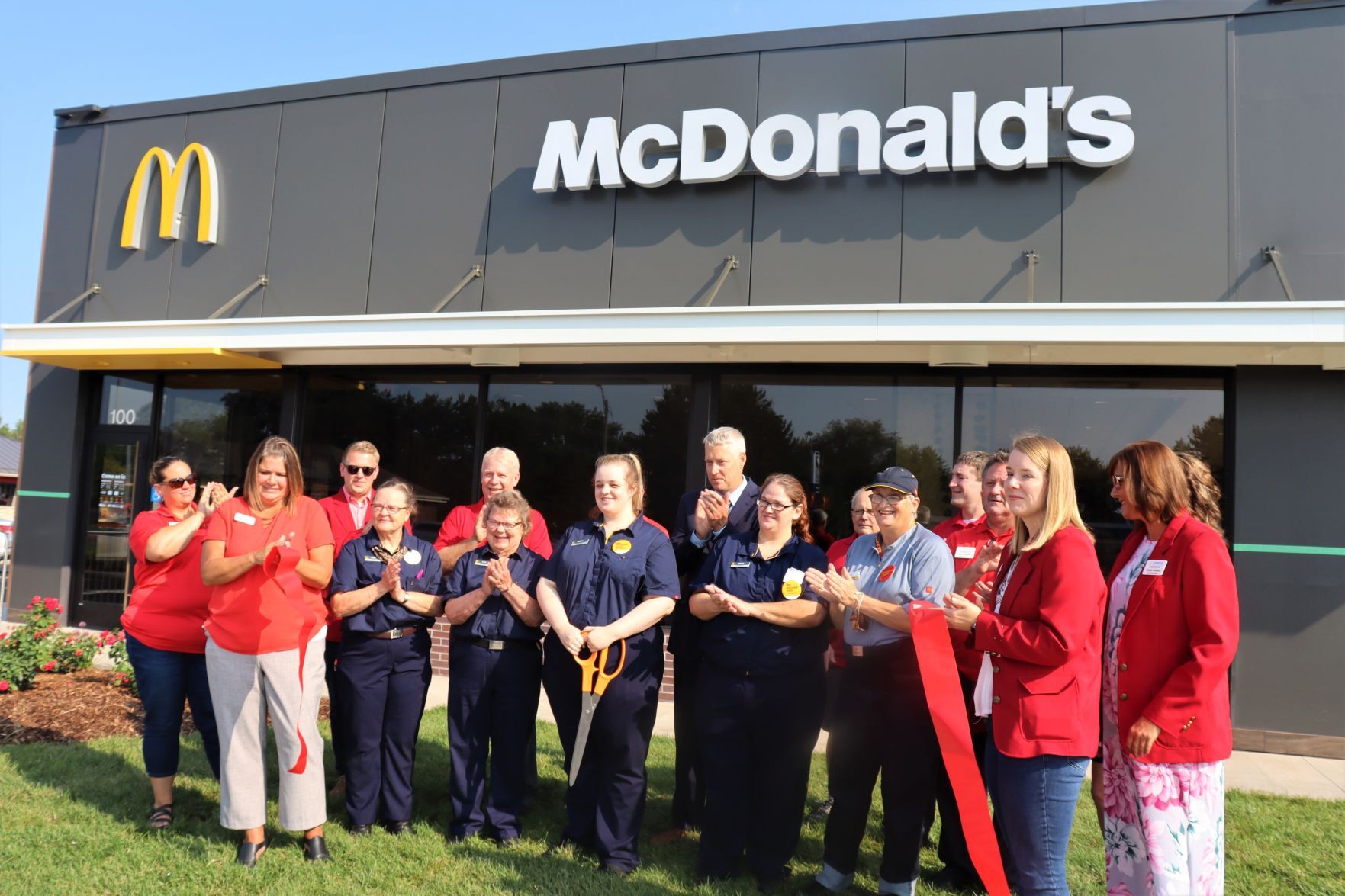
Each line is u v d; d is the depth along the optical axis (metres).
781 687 3.71
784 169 7.65
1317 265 6.76
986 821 3.07
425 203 8.81
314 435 9.23
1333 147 6.81
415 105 8.95
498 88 8.70
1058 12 7.38
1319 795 5.40
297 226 9.23
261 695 3.85
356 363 8.91
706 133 8.07
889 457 7.66
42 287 10.16
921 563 3.55
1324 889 3.74
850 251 7.62
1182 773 2.75
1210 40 7.09
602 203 8.27
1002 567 3.19
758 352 7.44
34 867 3.64
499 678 4.12
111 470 10.05
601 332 7.36
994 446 7.45
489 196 8.61
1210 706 2.75
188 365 9.42
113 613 9.85
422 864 3.82
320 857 3.84
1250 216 6.91
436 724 6.24
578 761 3.67
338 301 9.00
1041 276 7.21
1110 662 3.07
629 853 3.85
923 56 7.64
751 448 7.92
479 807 4.16
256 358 8.85
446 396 8.84
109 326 8.85
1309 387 6.78
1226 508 7.00
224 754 3.81
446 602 4.26
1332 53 6.87
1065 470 2.98
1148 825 2.78
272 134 9.41
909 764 3.53
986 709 3.05
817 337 6.89
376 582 4.20
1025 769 2.81
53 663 6.59
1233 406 6.97
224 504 3.90
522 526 4.14
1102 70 7.26
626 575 3.89
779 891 3.71
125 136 10.02
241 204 9.45
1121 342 6.35
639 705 3.84
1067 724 2.77
